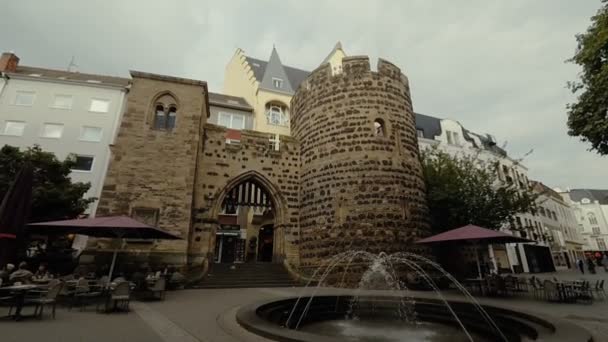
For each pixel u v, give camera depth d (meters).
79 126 21.64
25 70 24.09
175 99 16.42
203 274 14.09
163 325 6.23
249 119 25.48
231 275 14.81
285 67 32.69
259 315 6.51
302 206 17.36
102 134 21.72
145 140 15.15
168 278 12.55
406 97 17.78
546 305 9.07
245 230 25.55
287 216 17.67
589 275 23.80
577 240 46.28
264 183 18.09
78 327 6.05
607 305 9.02
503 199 15.92
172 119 16.36
